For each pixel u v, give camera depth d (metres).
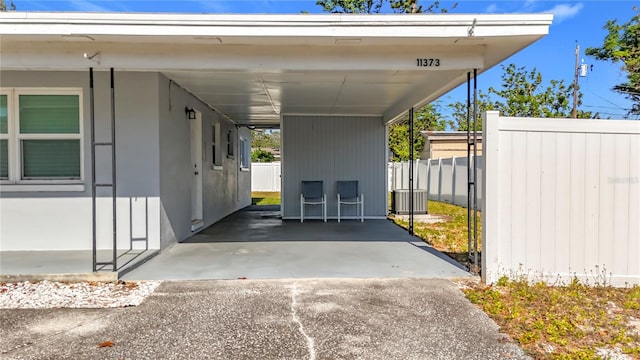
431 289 3.95
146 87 5.48
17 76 5.37
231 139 11.09
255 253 5.55
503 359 2.56
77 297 3.72
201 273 4.46
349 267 4.74
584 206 4.13
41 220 5.46
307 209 9.66
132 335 2.91
